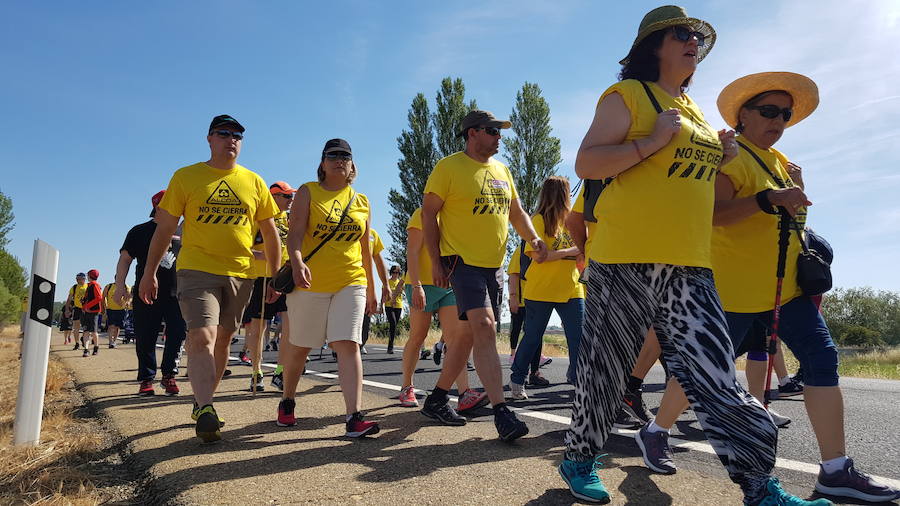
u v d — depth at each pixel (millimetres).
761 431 1994
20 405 3314
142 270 5602
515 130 33688
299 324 3842
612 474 2742
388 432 3654
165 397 5281
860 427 4078
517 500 2307
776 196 2482
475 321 3523
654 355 3998
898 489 2469
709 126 2342
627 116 2223
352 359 3643
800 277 2645
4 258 59812
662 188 2154
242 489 2455
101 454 3227
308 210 3859
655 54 2346
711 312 2109
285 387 3936
